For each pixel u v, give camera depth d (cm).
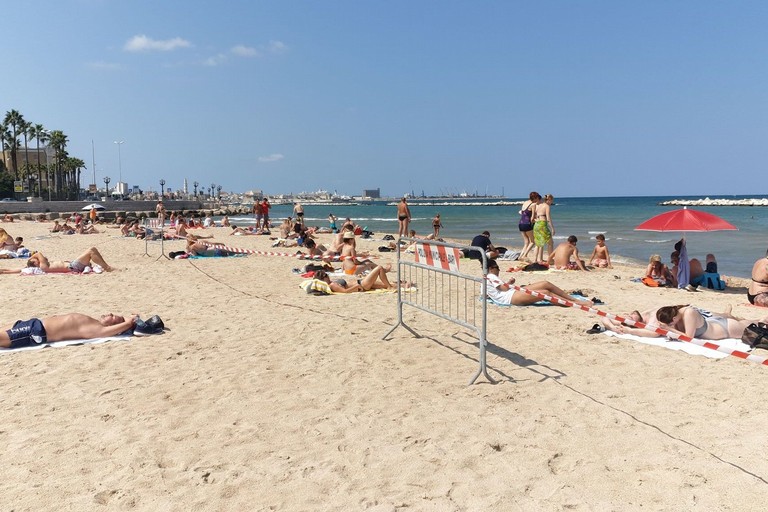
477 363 655
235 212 10381
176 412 507
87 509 348
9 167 10744
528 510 346
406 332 805
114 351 708
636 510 345
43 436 455
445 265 662
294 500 359
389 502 356
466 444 438
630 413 499
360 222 6197
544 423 477
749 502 350
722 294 1234
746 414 493
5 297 1097
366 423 480
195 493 368
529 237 1842
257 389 568
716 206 12200
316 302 1059
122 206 7712
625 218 6512
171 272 1511
